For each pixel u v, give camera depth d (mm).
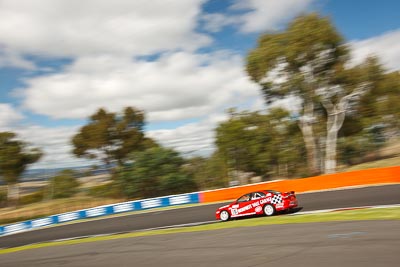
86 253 13195
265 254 8539
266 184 26438
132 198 39312
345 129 41375
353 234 9258
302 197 21750
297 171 38094
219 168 38469
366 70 35000
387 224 9977
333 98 37250
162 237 14469
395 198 15727
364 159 40188
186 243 11938
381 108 37125
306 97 35656
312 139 36500
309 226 11539
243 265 7875
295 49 32875
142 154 40125
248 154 37250
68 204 41281
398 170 21703
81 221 29422
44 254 14758
